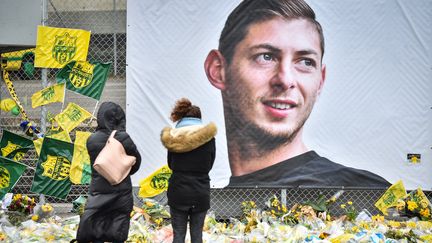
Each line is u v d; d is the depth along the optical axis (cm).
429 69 880
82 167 837
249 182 869
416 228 796
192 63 874
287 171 870
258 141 870
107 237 585
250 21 871
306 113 873
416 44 880
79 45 859
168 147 590
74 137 954
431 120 881
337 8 876
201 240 602
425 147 882
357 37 877
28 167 848
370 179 877
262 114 870
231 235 760
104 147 586
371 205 891
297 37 871
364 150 879
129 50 873
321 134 876
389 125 880
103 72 863
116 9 944
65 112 848
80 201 841
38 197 953
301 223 795
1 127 982
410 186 881
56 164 832
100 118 602
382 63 880
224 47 872
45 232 728
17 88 989
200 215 602
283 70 869
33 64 943
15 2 886
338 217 870
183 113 608
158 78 873
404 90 881
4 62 964
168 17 874
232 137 870
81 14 940
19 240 693
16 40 886
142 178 870
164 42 874
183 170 593
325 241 672
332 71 877
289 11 870
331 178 871
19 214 812
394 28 880
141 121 871
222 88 872
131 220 771
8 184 798
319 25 875
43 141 827
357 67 878
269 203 848
